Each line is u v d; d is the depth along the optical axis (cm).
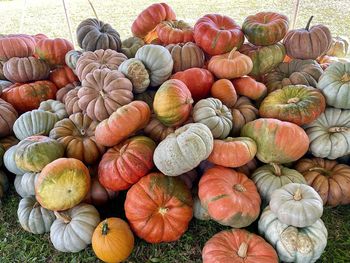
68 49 180
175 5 462
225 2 471
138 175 123
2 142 158
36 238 132
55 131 140
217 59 149
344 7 424
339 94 134
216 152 122
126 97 134
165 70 144
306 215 106
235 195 117
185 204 121
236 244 111
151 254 123
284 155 125
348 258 119
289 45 167
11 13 488
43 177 119
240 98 148
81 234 120
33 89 169
